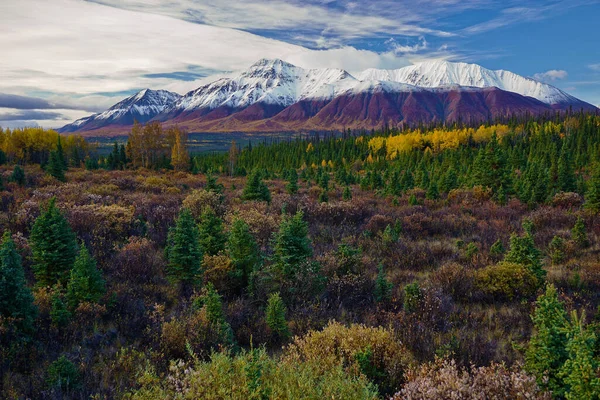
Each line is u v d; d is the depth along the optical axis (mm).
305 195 30438
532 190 24109
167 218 17641
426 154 78250
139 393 4996
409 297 9070
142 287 9961
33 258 9609
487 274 10234
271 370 5098
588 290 10000
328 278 10438
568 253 13547
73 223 14430
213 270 10172
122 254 11875
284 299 9484
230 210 19719
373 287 10273
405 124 136000
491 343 7180
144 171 53094
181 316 7941
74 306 8117
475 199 26344
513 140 90875
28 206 17625
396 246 14859
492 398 4840
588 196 20219
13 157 73562
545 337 5305
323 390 4875
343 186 41594
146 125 64875
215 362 5184
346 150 102500
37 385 5508
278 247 10336
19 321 6879
